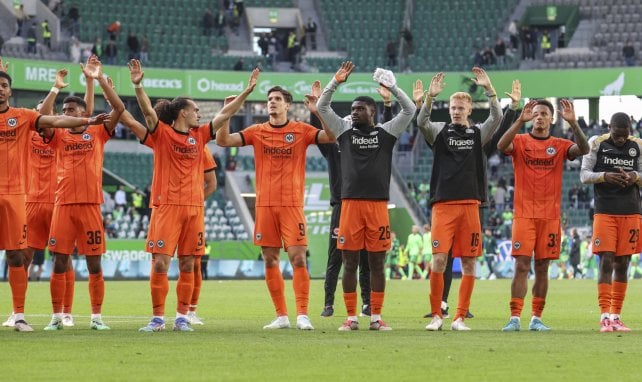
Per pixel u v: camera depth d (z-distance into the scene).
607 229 24.22
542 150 23.77
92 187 23.67
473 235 23.55
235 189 83.50
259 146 23.88
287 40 93.94
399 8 97.12
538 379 14.88
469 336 21.42
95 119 22.20
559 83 86.62
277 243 24.00
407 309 34.19
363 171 23.31
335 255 29.62
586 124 87.69
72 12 88.75
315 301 38.41
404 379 14.84
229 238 80.12
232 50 94.25
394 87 23.30
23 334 21.66
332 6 97.31
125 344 19.31
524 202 23.72
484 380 14.77
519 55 92.00
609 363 16.66
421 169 87.44
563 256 74.38
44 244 25.92
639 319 29.11
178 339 20.36
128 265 73.25
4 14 88.44
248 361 16.80
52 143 23.81
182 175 23.02
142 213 78.81
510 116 24.28
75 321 27.00
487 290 48.91
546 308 34.25
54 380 14.69
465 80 87.38
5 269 66.56
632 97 88.06
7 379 14.77
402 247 74.94
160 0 94.19
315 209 82.88
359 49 94.81
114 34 88.50
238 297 41.69
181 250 23.27
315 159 87.19
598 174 24.05
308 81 89.38
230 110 23.42
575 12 93.88
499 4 96.44
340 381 14.65
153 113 22.89
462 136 23.44
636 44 91.88
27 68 80.88
